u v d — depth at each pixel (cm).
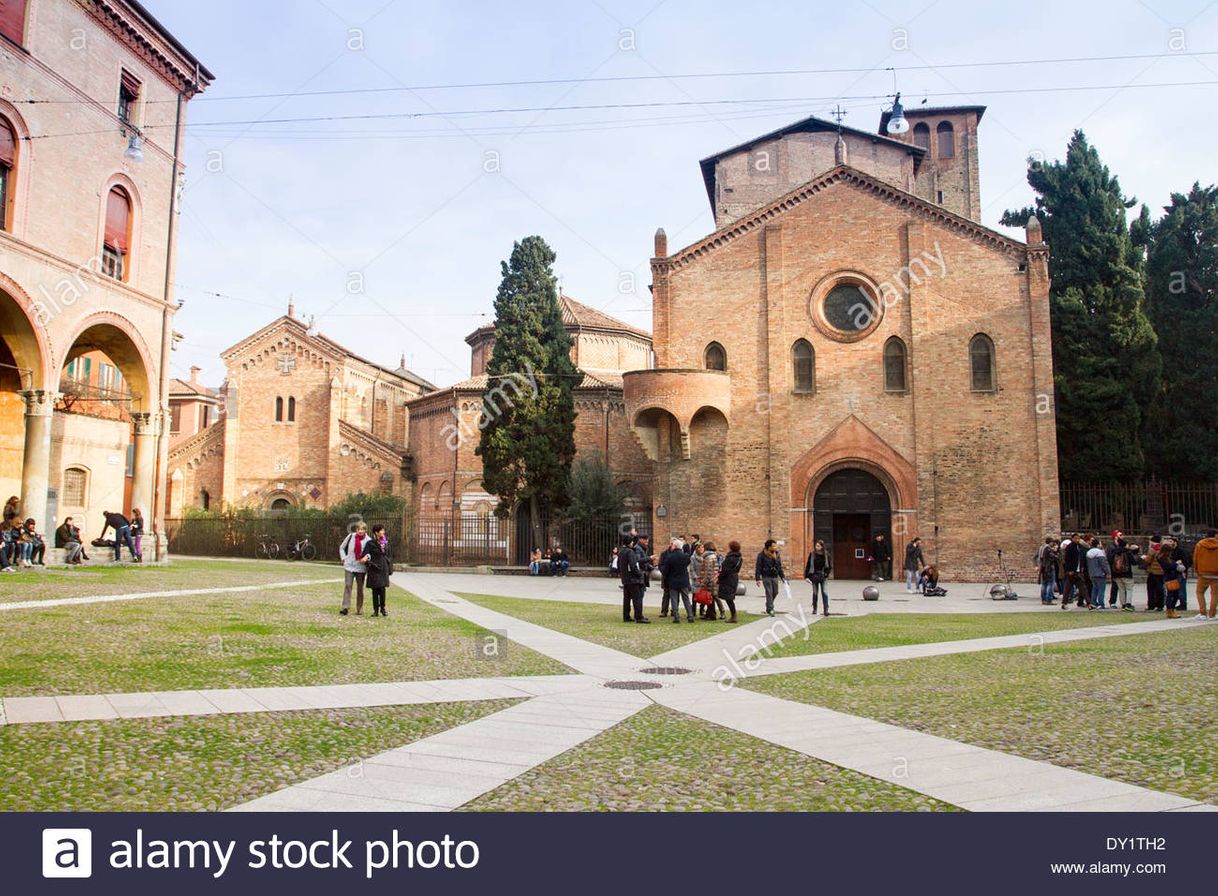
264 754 766
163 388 3186
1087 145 4184
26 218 2588
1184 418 4134
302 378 5772
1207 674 1204
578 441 4816
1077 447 3859
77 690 990
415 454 5653
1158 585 2255
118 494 3688
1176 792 674
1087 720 923
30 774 686
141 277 3086
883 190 3559
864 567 3456
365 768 733
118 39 2970
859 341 3519
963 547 3338
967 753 789
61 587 2108
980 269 3453
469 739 836
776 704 1014
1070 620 2030
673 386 3472
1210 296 4303
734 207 4375
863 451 3453
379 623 1748
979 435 3378
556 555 3906
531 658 1359
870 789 686
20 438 3166
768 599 2148
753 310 3609
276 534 4806
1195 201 4494
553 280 4466
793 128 4303
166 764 726
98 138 2873
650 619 2039
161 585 2361
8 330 2623
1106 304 3903
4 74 2505
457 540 4462
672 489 3578
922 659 1388
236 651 1305
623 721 921
